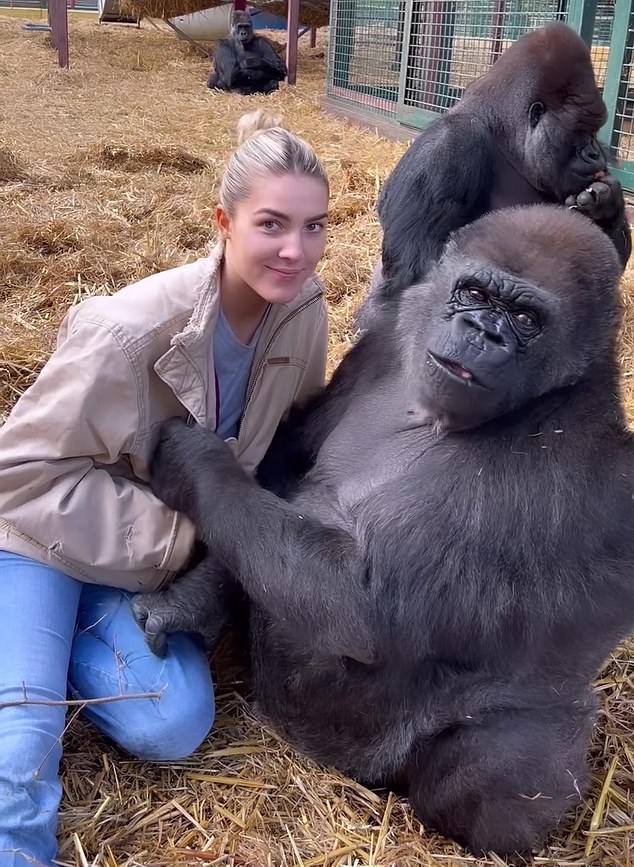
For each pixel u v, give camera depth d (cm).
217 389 148
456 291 128
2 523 139
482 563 124
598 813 138
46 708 126
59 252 306
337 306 285
